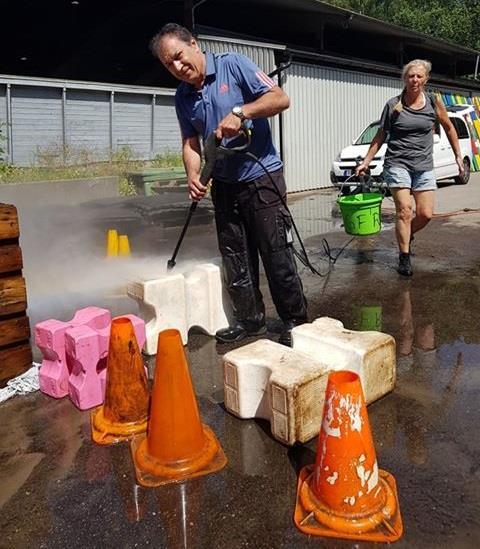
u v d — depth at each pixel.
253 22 13.91
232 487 2.07
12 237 2.88
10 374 2.97
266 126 3.13
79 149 10.37
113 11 12.55
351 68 13.83
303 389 2.27
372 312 4.05
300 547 1.77
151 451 2.20
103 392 2.75
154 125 11.63
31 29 13.89
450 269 5.16
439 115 4.77
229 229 3.31
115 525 1.91
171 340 2.14
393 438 2.35
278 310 3.38
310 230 7.54
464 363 3.08
